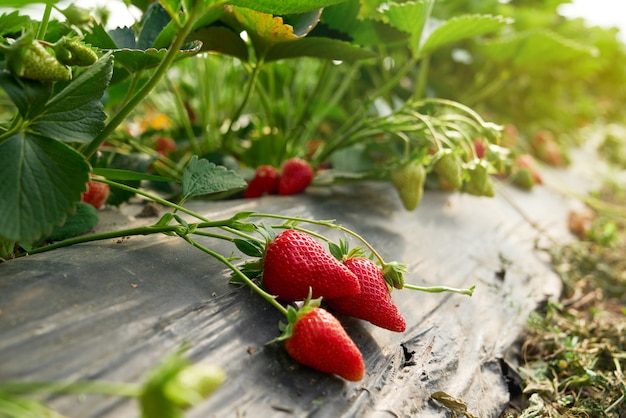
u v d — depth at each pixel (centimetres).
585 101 139
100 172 37
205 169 36
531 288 54
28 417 23
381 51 76
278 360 31
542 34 81
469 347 42
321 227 47
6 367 25
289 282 33
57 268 32
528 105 113
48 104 31
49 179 30
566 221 77
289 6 38
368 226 51
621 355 47
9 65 29
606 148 126
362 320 37
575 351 47
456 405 34
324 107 70
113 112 66
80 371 26
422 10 53
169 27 40
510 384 43
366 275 35
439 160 50
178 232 34
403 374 35
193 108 78
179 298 32
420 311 42
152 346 29
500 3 103
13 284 30
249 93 56
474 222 61
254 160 65
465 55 87
